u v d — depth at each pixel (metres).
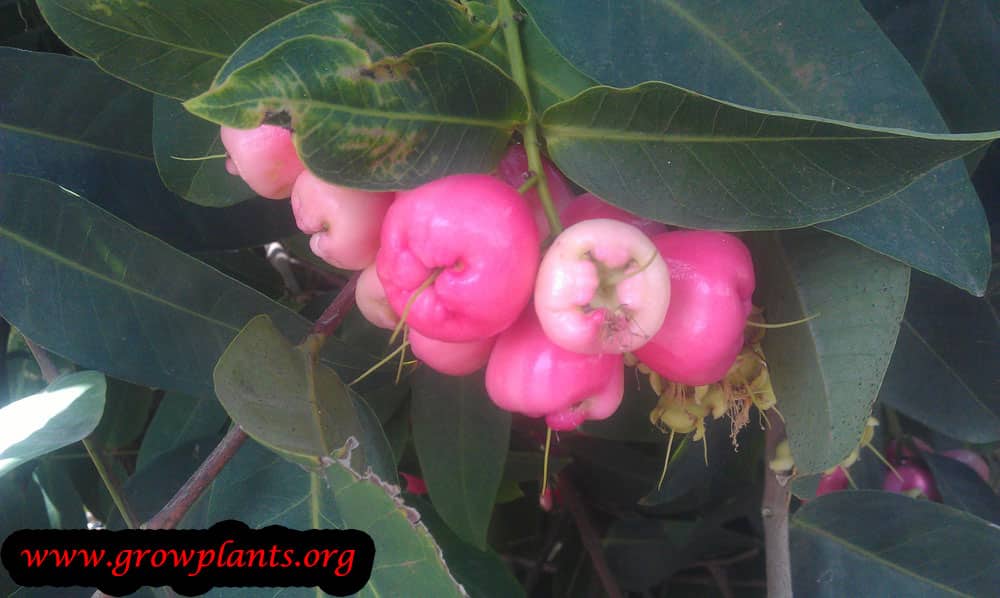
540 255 0.27
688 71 0.30
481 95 0.28
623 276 0.25
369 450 0.36
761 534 0.58
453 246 0.25
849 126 0.25
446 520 0.43
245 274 0.52
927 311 0.41
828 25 0.29
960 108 0.38
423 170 0.27
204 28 0.32
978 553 0.39
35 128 0.40
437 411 0.43
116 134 0.41
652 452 0.60
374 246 0.29
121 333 0.36
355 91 0.25
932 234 0.30
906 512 0.39
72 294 0.36
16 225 0.35
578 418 0.29
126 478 0.48
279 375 0.32
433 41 0.30
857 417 0.31
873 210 0.30
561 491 0.60
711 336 0.28
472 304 0.25
